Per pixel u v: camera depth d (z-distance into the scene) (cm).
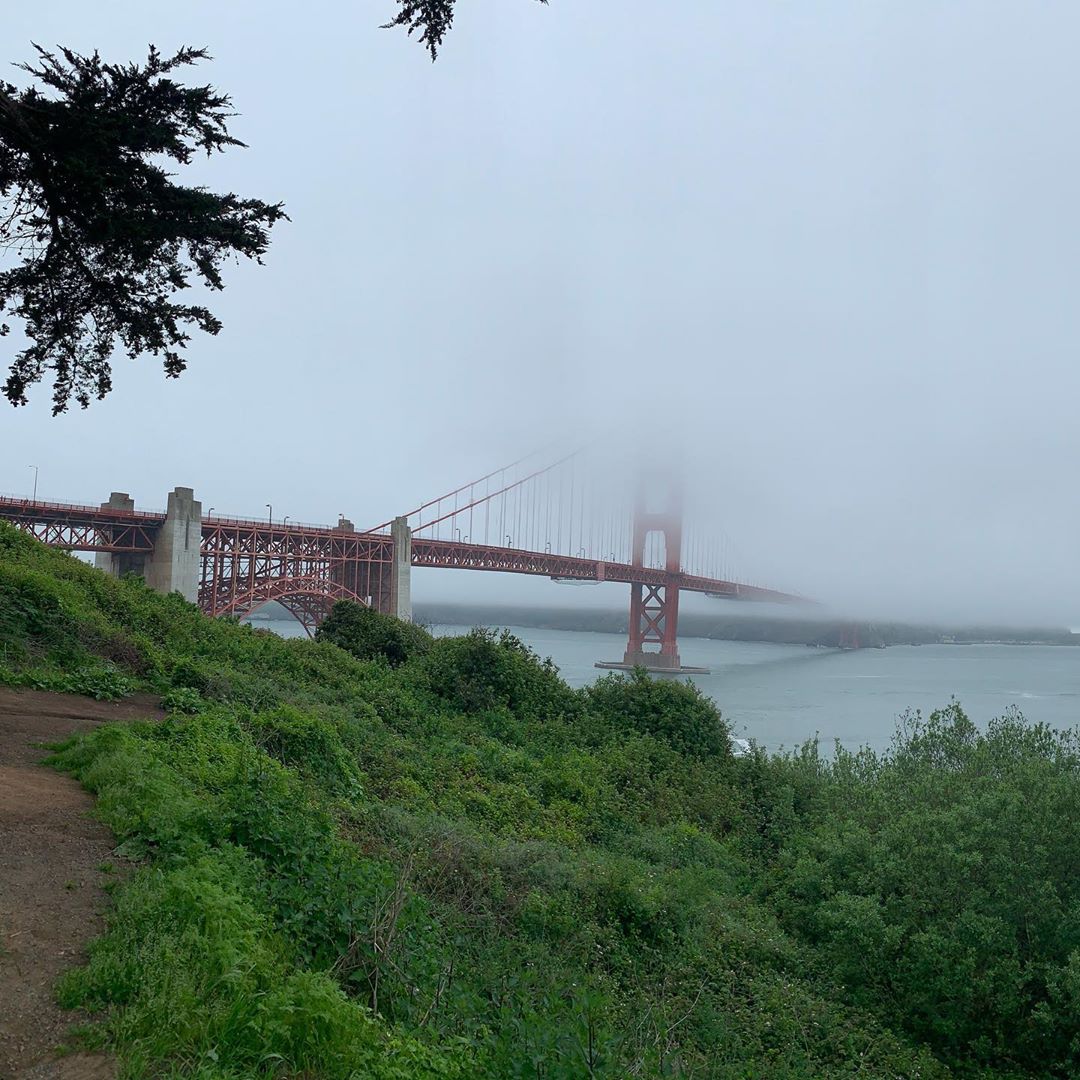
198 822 643
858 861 1319
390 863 830
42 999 409
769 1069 834
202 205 826
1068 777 1461
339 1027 418
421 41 840
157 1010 393
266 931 510
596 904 1062
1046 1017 1024
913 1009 1104
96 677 1297
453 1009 564
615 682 2580
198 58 822
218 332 955
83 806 701
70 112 759
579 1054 512
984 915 1134
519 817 1436
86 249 877
